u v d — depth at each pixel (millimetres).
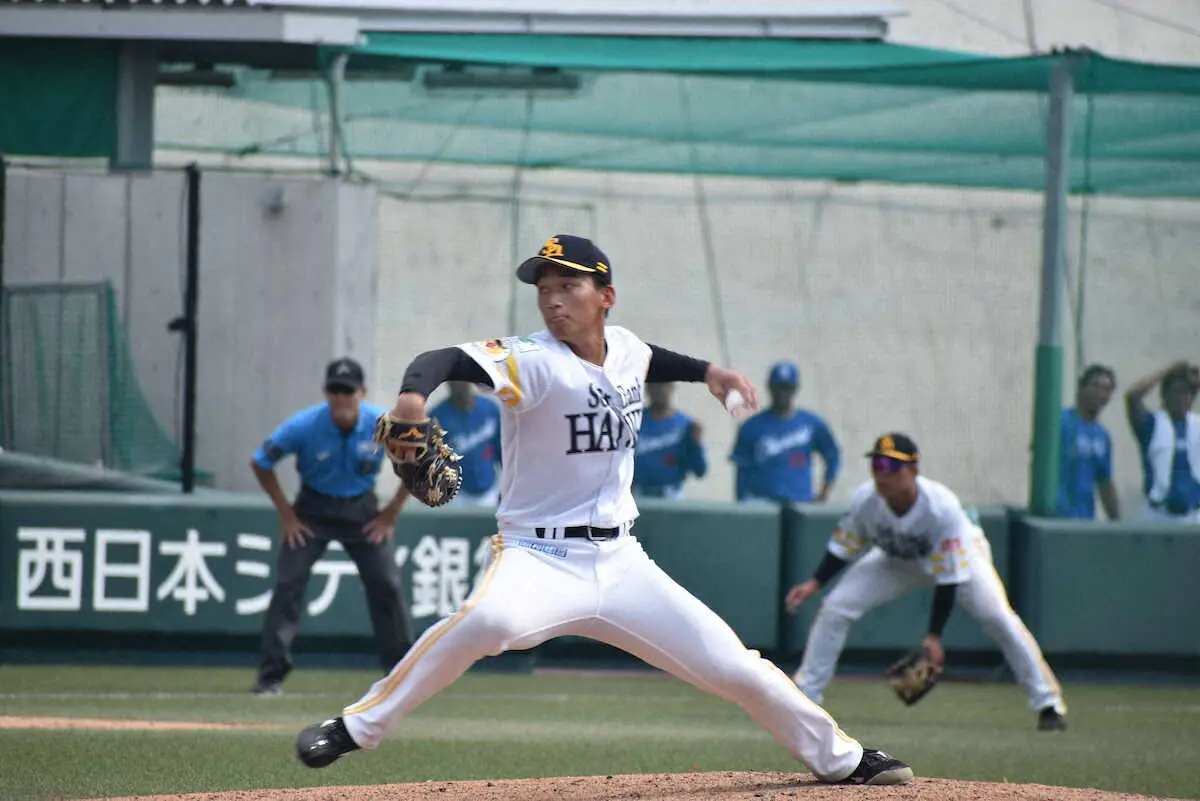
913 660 32219
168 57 47969
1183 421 45250
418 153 54094
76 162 46062
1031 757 27859
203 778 23109
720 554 42031
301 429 34125
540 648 42969
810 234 68750
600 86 49062
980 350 68625
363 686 37312
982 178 56344
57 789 21828
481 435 46312
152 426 42750
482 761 25922
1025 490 68438
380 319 65062
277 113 53750
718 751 27750
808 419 49594
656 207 68062
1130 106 45812
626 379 16438
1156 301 63625
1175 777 25641
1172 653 42219
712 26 48406
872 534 32906
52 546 39938
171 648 40531
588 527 16234
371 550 35062
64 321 41781
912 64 43719
